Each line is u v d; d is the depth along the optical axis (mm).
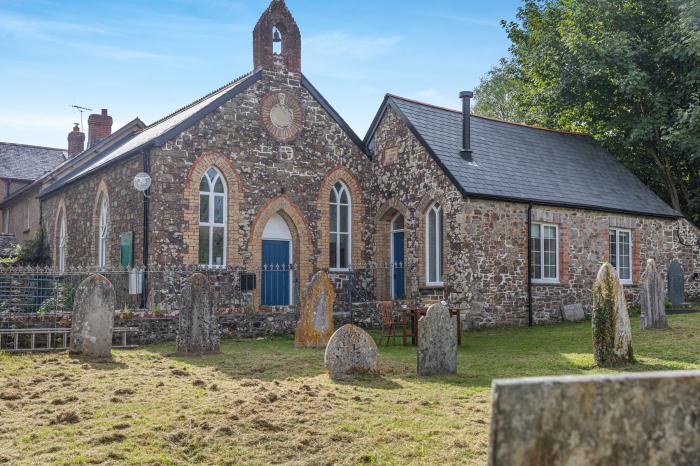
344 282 22812
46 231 30219
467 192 19109
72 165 31312
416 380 10680
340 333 10883
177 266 19188
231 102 20672
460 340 16203
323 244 22344
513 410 3314
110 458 6605
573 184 22922
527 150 23938
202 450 6988
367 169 23609
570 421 3396
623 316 11906
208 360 13156
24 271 17875
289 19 22281
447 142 21594
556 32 31062
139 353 14125
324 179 22547
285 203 21594
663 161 29203
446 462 6547
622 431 3475
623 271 23578
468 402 9000
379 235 23125
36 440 7160
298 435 7422
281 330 18359
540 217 20953
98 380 10516
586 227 22203
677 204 29109
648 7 27453
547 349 14570
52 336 14922
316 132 22531
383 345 16312
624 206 23281
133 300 19875
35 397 9203
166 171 19266
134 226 20375
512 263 20109
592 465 3416
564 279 21422
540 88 31953
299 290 21641
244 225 20656
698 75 25391
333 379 10703
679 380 3590
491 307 19484
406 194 21828
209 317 14281
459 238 19359
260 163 21156
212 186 20344
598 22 28359
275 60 21828
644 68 27453
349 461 6652
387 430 7602
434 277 20844
